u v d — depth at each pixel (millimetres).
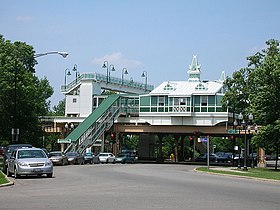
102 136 72312
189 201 15297
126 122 72625
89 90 85375
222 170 41125
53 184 22359
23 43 71250
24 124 57906
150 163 66438
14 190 19062
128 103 74375
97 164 56906
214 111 66688
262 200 16125
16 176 26438
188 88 69188
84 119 74750
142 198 16000
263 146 48250
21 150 27797
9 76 55594
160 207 13625
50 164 27094
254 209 13539
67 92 88688
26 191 18594
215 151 112812
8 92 55281
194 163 71312
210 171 39000
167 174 33500
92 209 13055
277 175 33781
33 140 59062
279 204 14984
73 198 15898
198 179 28109
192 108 67938
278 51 58250
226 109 62250
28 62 70625
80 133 65812
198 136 73500
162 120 70000
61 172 34219
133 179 26438
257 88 54594
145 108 71250
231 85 61031
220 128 67250
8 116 56281
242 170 43062
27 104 57219
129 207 13547
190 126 69188
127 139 117938
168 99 69438
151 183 23391
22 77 57125
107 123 70625
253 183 26219
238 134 59750
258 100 47969
